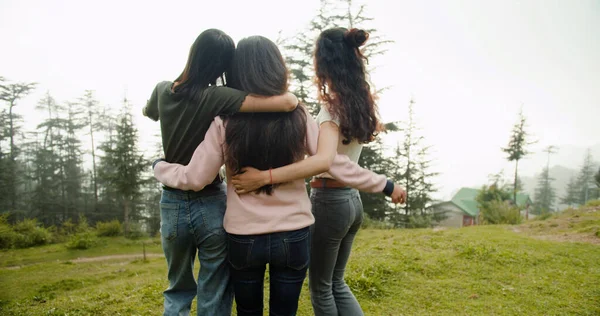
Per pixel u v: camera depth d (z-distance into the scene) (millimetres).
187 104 1502
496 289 3457
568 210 11586
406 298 3270
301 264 1551
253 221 1481
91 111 52969
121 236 25516
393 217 22031
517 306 3049
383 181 1690
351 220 1829
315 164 1484
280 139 1456
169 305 1741
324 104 1685
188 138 1521
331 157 1541
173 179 1504
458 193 54906
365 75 1784
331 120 1622
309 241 1634
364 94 1723
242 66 1498
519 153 35781
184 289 1776
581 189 84250
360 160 19938
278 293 1557
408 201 25266
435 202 27641
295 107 1507
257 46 1512
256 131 1445
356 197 1884
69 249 20250
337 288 2020
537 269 4109
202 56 1533
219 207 1648
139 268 10289
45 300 4457
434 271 4023
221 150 1493
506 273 3941
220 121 1472
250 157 1462
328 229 1813
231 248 1532
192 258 1740
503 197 18391
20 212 36562
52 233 25500
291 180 1475
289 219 1509
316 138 1586
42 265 12727
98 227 25922
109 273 9469
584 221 7965
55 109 55844
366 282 3453
